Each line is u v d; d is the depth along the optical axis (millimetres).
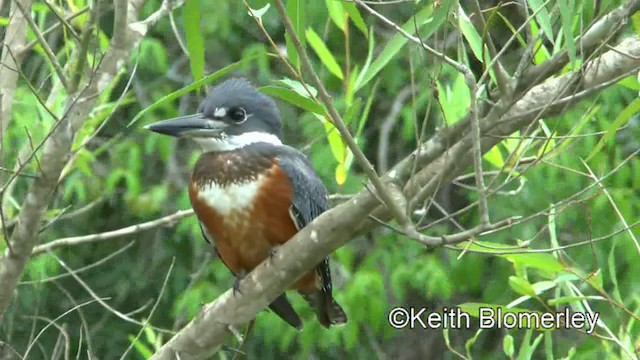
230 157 7980
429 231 15883
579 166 14211
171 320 16750
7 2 9859
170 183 16344
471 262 15609
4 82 8508
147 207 15453
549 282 7625
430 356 17453
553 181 14375
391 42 6270
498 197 14945
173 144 16438
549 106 5918
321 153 14984
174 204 16422
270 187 7887
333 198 8719
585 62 5711
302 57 5441
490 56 6027
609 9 6648
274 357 17344
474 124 5547
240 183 7918
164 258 16750
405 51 14695
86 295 16531
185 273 16594
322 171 14906
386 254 15398
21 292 14914
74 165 10117
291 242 6883
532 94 6352
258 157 7961
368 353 17516
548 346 7531
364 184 5762
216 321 7297
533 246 14656
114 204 16562
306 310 15367
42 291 15242
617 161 14289
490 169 11375
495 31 14727
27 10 8156
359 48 15305
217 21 15055
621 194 14508
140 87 15789
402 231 5699
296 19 5750
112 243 16781
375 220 6414
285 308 8195
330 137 7398
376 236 16297
